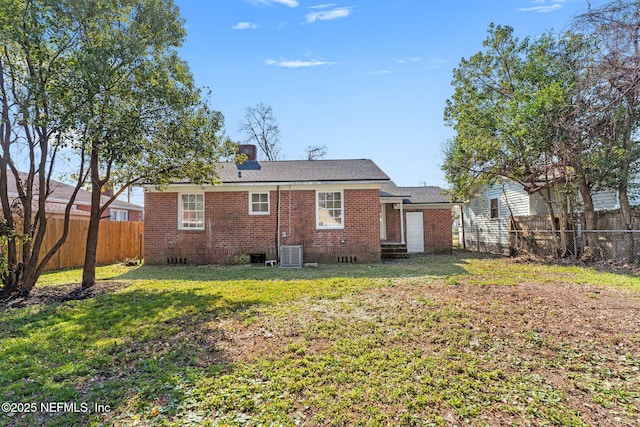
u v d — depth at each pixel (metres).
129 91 7.44
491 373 3.55
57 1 6.54
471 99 13.78
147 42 7.76
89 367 3.89
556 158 11.34
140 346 4.49
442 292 7.03
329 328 4.96
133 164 8.62
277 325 5.16
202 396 3.21
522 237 14.30
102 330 5.14
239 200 13.16
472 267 11.14
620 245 10.42
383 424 2.77
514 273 9.61
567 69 11.20
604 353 3.98
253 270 11.23
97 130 6.73
